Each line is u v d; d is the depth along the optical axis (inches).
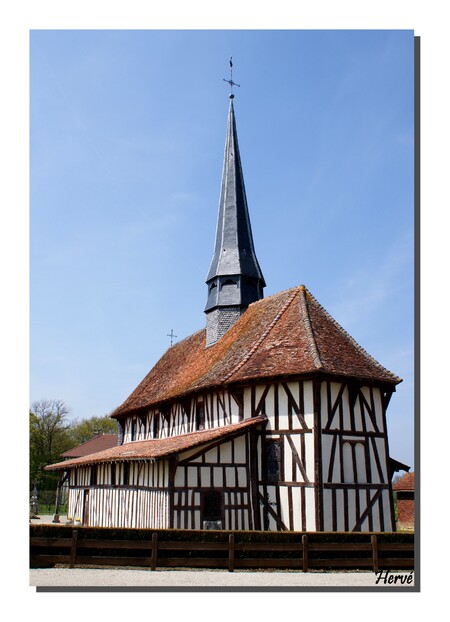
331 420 625.0
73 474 1114.7
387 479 647.8
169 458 619.8
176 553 488.7
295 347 682.8
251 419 655.8
